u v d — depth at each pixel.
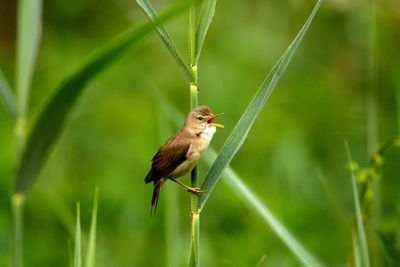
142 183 12.46
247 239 10.72
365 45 13.41
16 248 6.35
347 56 14.96
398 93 10.32
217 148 13.49
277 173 11.95
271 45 15.55
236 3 16.42
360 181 6.78
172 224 7.55
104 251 10.44
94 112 15.05
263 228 10.82
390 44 12.03
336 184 12.05
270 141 13.45
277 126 13.84
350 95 14.47
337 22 14.92
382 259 7.27
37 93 15.91
